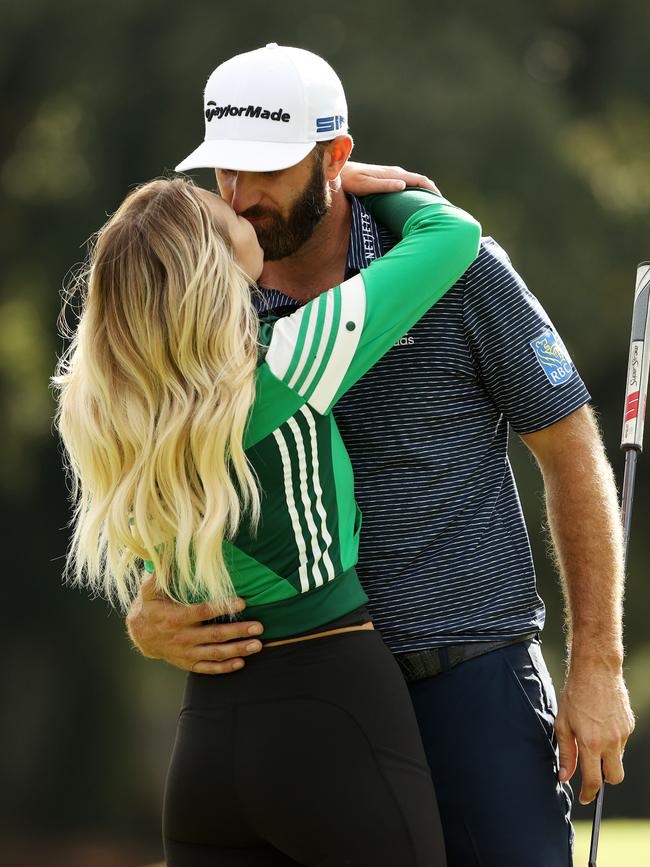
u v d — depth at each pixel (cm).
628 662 6838
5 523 6744
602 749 1033
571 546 1072
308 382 962
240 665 971
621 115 7194
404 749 966
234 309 948
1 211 6769
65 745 6825
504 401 1077
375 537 1063
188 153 6325
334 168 1080
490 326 1060
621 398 6438
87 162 6588
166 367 942
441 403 1063
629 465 1171
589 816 5903
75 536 1017
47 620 6838
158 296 943
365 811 942
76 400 981
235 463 939
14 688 6831
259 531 965
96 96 6494
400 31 6269
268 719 960
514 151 6012
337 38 6275
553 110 6425
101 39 6475
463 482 1068
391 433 1060
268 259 1087
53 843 6519
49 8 6438
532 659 1080
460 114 5909
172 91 6347
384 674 976
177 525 945
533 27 6994
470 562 1065
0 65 6525
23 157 6838
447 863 1048
